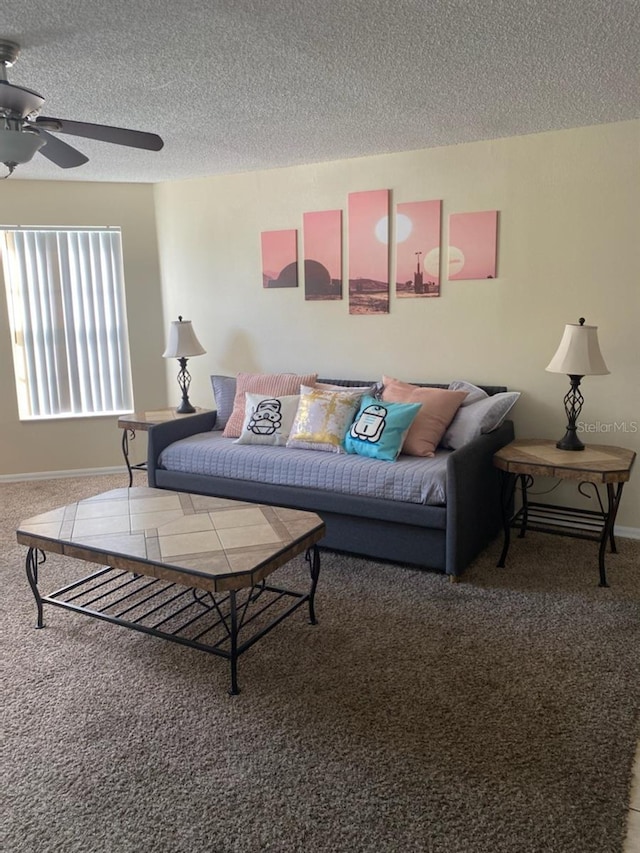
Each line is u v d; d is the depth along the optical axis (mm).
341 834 1506
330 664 2221
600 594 2727
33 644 2391
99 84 2545
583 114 2984
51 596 2525
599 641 2344
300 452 3352
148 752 1799
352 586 2846
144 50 2205
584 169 3225
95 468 4816
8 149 2021
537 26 2045
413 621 2516
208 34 2086
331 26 2031
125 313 4688
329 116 2980
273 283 4234
